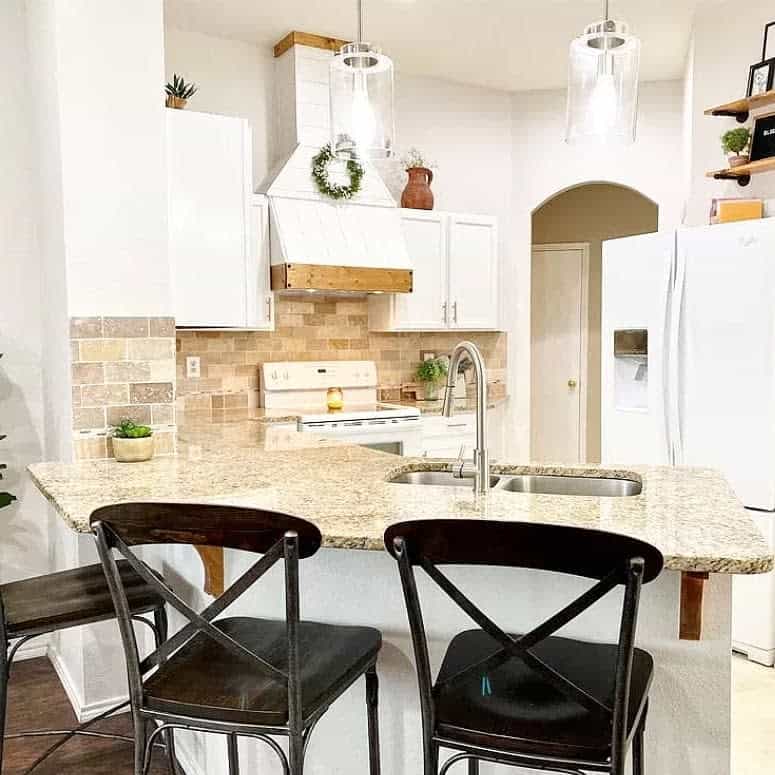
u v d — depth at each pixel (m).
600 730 1.41
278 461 2.68
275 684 1.62
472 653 1.69
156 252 2.92
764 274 3.35
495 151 5.68
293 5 4.18
